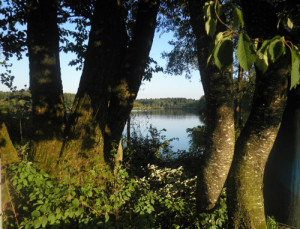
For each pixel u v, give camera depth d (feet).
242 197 8.36
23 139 15.74
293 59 2.92
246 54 2.82
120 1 12.81
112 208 8.78
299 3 7.72
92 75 11.03
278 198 11.29
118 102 12.65
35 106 11.53
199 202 9.67
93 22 11.61
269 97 7.36
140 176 15.49
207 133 9.29
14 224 8.23
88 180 9.89
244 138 8.41
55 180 9.61
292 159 10.84
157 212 10.07
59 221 7.28
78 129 10.81
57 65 12.14
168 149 26.17
